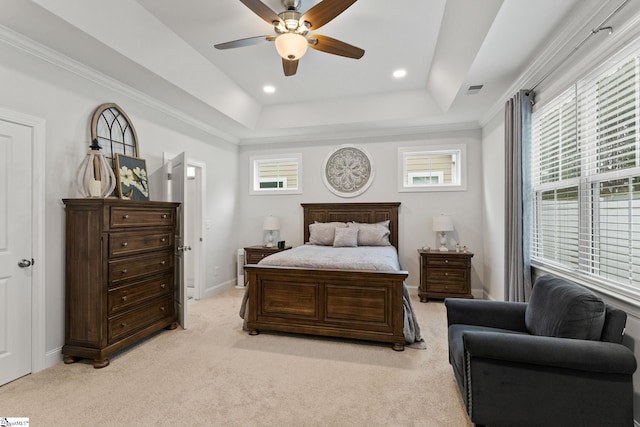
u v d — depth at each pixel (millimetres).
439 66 3238
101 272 2459
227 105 3996
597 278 2021
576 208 2338
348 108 4359
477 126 4535
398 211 4840
